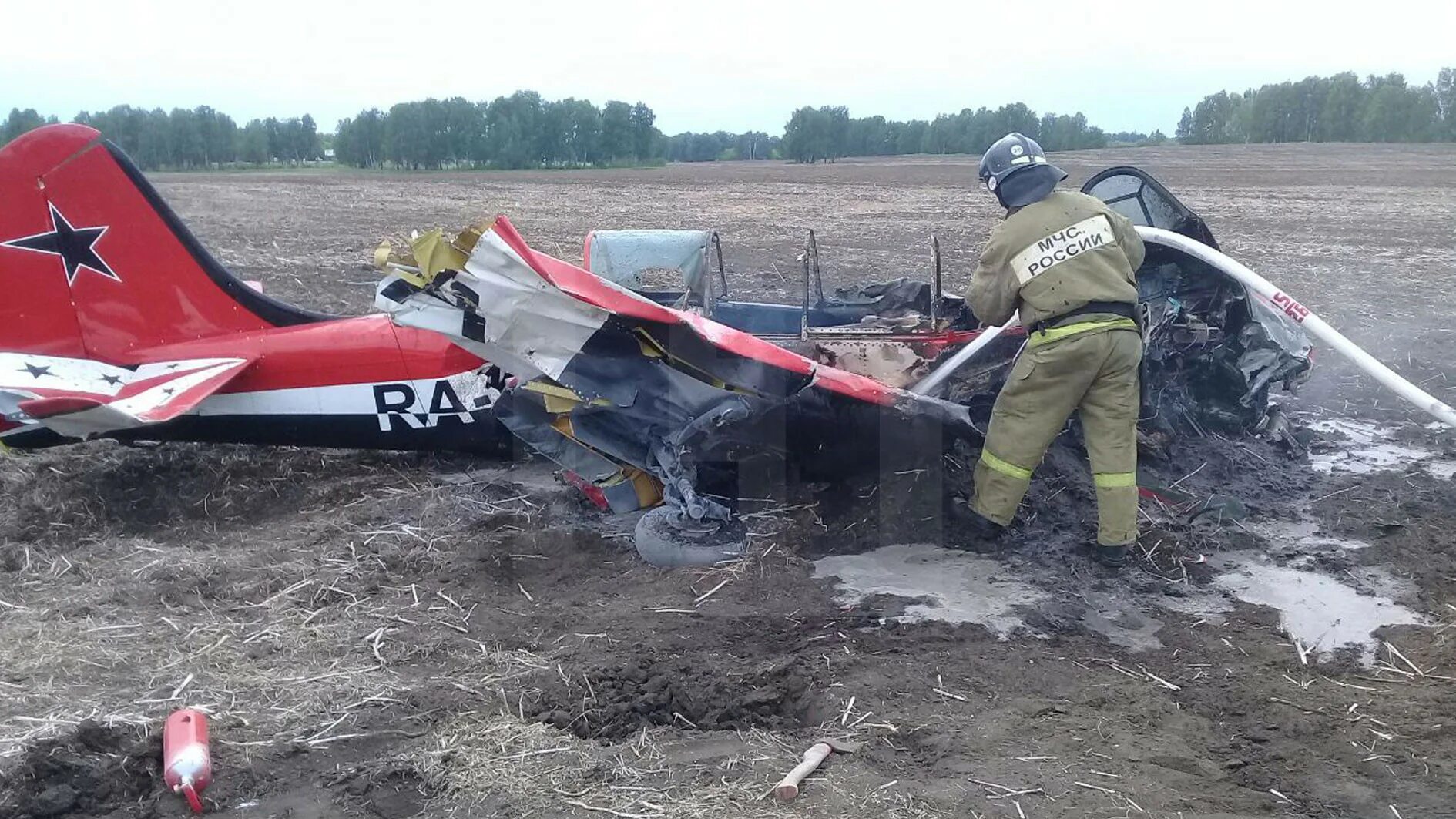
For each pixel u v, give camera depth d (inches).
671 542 217.3
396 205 1111.0
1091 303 202.1
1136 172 272.2
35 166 236.4
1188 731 157.9
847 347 243.9
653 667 174.1
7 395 214.2
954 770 145.4
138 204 243.6
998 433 212.1
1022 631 189.2
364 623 191.3
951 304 267.6
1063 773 144.6
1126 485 208.2
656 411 223.0
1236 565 217.6
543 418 227.9
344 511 245.0
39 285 240.4
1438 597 202.4
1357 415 322.3
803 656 178.9
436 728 157.2
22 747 145.7
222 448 276.1
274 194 1288.1
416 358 245.6
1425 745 153.5
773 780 142.5
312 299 524.4
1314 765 148.6
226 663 175.2
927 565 216.7
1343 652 183.3
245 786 142.9
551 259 199.6
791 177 1642.5
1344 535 232.2
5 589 203.9
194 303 248.5
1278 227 813.9
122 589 200.7
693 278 263.1
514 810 137.1
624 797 139.3
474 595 204.2
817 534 229.0
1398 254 660.1
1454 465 277.4
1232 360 278.4
